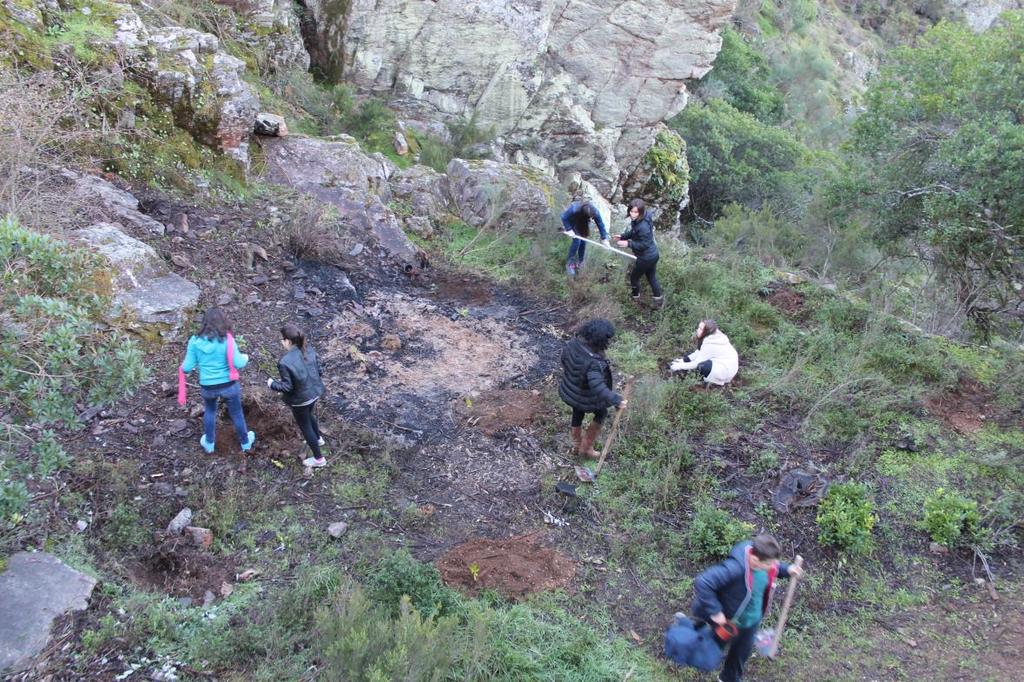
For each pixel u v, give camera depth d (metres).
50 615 4.30
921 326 10.51
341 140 10.96
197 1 11.39
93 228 7.18
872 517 6.09
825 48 36.56
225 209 8.78
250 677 4.23
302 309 7.94
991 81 11.38
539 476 6.41
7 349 4.12
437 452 6.50
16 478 5.11
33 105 7.39
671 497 6.29
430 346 7.92
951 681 5.04
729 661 4.64
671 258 10.15
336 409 6.73
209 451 5.91
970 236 10.57
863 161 12.73
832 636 5.35
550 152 14.96
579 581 5.50
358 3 13.01
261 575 5.07
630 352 8.25
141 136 8.59
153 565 5.05
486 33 13.48
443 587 4.97
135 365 4.52
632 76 14.99
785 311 9.24
